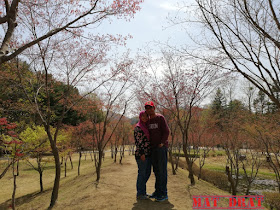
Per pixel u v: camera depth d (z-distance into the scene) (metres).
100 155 8.95
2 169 17.55
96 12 5.16
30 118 9.95
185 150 7.96
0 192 12.65
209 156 23.88
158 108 11.14
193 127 13.68
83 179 11.79
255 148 12.66
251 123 10.73
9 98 8.18
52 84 8.25
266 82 4.01
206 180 13.90
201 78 8.09
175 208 4.21
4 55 3.92
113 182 7.62
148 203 4.40
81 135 18.69
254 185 13.70
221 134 13.15
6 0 4.35
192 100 8.20
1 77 6.84
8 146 7.83
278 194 9.23
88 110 10.06
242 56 4.19
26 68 7.16
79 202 5.52
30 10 5.89
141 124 4.36
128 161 19.09
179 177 9.09
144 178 4.55
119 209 4.18
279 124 9.13
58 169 6.86
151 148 4.39
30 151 9.36
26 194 12.03
